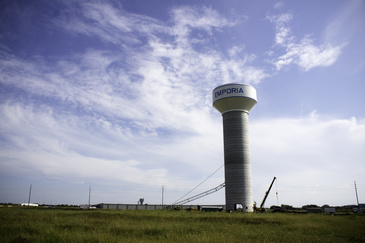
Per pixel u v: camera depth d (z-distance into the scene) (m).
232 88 79.62
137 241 19.34
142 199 111.19
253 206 75.38
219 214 60.00
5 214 43.66
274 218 46.72
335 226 32.47
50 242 19.00
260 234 23.97
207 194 92.25
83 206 115.19
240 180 75.25
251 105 81.00
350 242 21.28
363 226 32.62
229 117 80.31
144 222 34.09
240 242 19.50
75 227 27.55
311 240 21.36
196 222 36.31
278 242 20.50
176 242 19.23
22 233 23.03
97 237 20.58
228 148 78.62
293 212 80.06
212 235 21.98
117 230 26.47
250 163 77.88
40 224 28.80
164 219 41.31
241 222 38.00
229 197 75.62
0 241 18.81
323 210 98.75
